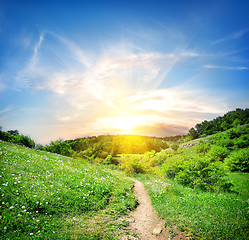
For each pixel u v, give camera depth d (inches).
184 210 411.2
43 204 341.1
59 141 1932.8
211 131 4067.4
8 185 366.3
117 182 688.4
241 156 1194.6
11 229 255.4
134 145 4628.4
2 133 1418.6
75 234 282.2
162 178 953.5
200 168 731.4
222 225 326.3
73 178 543.8
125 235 306.3
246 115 3799.2
